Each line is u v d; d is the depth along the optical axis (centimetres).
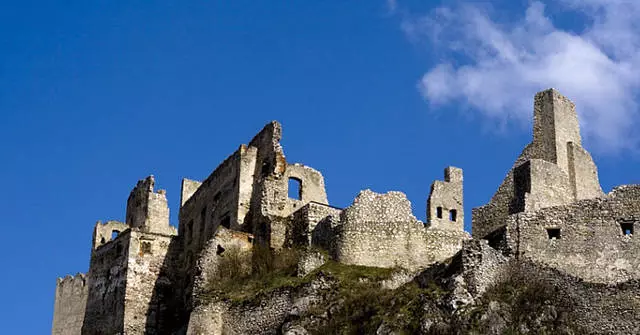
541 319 5144
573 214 5550
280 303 5972
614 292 5153
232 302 6181
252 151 7288
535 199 6188
